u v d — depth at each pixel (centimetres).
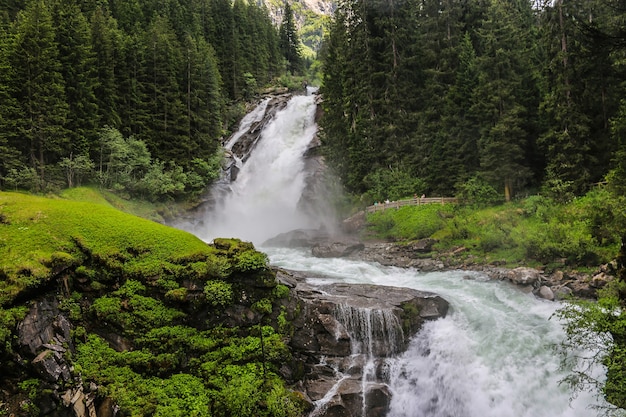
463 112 3603
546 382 1412
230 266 1419
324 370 1452
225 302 1374
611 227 1955
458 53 4053
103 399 1140
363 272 2402
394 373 1504
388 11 4447
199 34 6906
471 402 1484
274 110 6431
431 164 3669
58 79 3666
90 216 1562
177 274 1395
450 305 1825
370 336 1552
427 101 4116
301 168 5022
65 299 1298
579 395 1327
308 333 1509
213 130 5188
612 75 2873
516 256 2370
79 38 3991
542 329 1631
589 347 1204
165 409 1134
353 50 4591
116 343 1273
